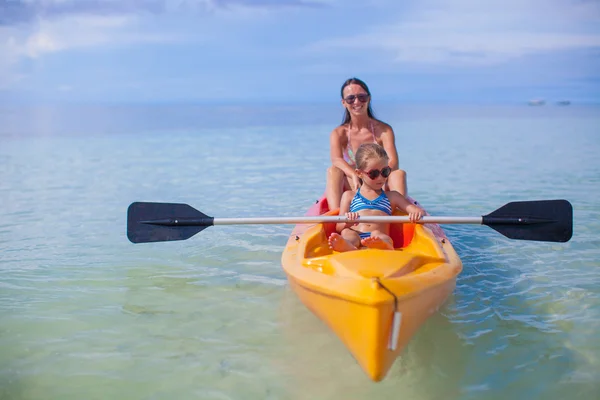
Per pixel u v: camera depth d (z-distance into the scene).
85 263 5.09
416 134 15.30
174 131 17.36
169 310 4.09
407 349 3.47
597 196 7.29
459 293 4.29
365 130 5.61
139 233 4.37
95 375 3.23
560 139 13.55
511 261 4.99
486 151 11.68
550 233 4.03
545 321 3.79
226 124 20.11
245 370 3.28
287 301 4.24
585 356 3.33
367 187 4.40
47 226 6.29
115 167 10.23
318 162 10.73
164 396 3.04
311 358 3.42
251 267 4.98
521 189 7.85
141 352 3.49
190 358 3.42
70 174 9.51
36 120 22.38
